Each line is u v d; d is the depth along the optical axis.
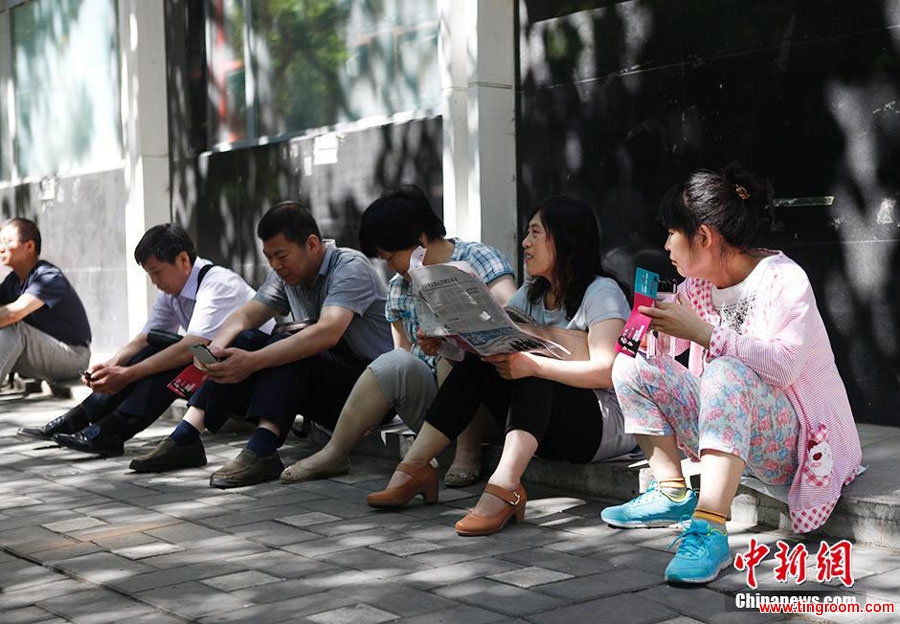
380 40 8.61
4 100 13.06
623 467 5.12
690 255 4.30
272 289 6.37
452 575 4.18
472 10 7.43
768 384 4.13
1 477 6.20
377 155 8.48
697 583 3.97
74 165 11.89
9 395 9.42
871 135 5.76
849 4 5.81
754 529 4.61
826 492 4.22
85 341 9.02
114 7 11.09
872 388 5.85
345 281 5.98
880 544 4.30
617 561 4.29
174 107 10.53
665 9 6.62
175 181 10.56
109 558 4.56
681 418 4.58
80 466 6.41
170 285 6.58
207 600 3.98
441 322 4.65
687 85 6.54
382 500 5.10
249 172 9.71
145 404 6.50
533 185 7.48
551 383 4.88
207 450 6.77
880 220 5.75
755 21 6.20
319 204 9.05
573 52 7.17
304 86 9.33
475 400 5.13
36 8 12.37
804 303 4.14
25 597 4.12
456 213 7.66
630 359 4.57
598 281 4.95
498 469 4.78
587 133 7.10
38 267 8.72
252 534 4.84
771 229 6.18
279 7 9.51
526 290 5.20
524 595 3.93
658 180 6.71
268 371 5.88
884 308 5.76
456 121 7.64
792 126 6.07
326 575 4.23
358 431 5.77
